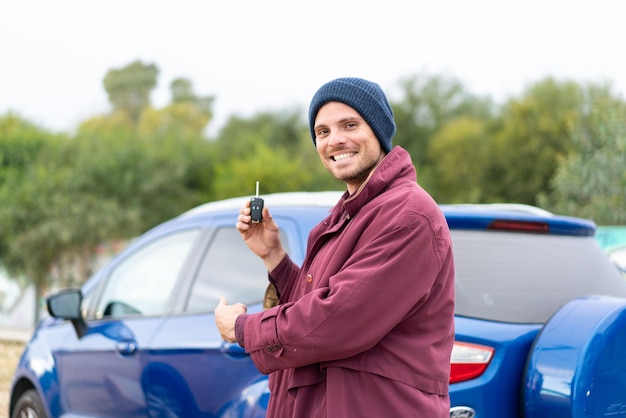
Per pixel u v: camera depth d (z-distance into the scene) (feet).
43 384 15.98
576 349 9.66
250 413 11.03
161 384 12.83
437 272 7.67
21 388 17.12
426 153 138.00
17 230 67.92
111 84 174.50
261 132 135.44
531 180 118.21
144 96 174.40
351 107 8.36
